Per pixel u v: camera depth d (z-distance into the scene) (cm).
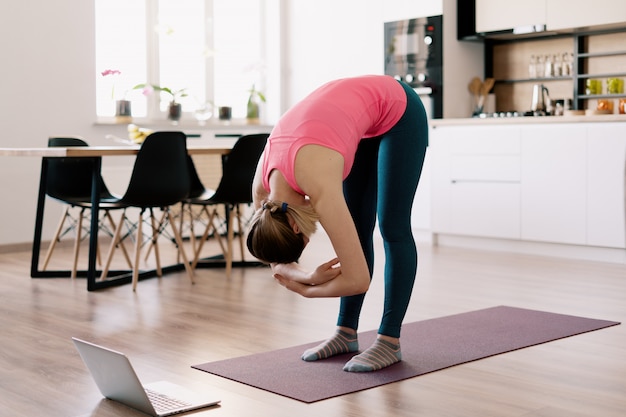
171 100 752
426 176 680
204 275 527
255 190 284
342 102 276
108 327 380
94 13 689
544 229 603
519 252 625
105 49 720
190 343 350
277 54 807
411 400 271
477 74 720
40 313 410
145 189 481
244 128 802
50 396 278
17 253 638
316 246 664
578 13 623
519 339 351
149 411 258
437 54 688
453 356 324
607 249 575
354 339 329
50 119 668
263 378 296
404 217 303
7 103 645
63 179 539
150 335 364
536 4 647
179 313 410
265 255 263
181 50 771
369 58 738
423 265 560
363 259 262
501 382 290
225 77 803
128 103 720
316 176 259
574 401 268
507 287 476
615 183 564
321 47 778
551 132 595
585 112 629
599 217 574
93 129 695
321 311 414
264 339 356
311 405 267
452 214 658
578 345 342
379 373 301
